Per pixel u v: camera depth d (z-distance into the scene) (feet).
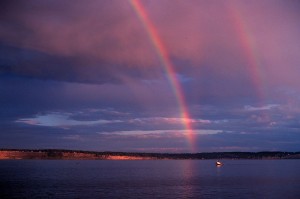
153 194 242.99
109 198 222.48
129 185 306.35
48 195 232.73
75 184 312.50
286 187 285.23
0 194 235.61
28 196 227.40
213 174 494.18
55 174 473.26
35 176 419.33
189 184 317.63
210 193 247.70
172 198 224.33
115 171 597.93
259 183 325.83
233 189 272.10
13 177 394.93
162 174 497.05
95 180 364.17
